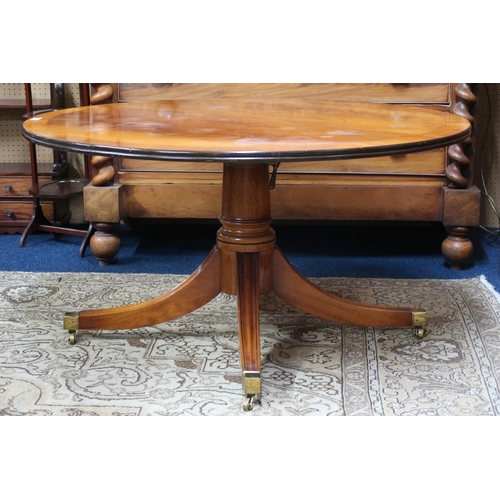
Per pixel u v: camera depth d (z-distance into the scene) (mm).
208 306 2963
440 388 2285
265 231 2479
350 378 2350
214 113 2588
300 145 1928
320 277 3359
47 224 4000
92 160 3410
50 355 2512
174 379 2350
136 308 2574
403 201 3387
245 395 2156
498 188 4219
